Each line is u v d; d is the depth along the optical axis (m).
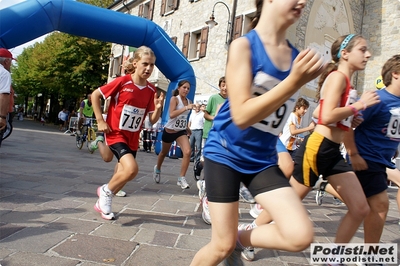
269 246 1.69
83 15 9.03
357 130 2.75
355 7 15.92
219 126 1.75
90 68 28.20
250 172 1.71
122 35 9.77
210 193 1.72
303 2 1.53
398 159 8.54
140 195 4.75
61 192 4.39
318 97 2.66
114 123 3.49
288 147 5.43
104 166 7.51
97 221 3.30
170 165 9.42
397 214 5.43
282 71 1.59
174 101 5.41
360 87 15.90
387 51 15.34
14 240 2.61
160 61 10.77
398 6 15.27
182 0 19.41
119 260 2.43
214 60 16.36
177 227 3.37
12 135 14.11
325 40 14.59
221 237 1.68
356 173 2.69
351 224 2.42
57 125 36.88
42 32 8.73
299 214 1.52
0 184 4.50
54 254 2.42
